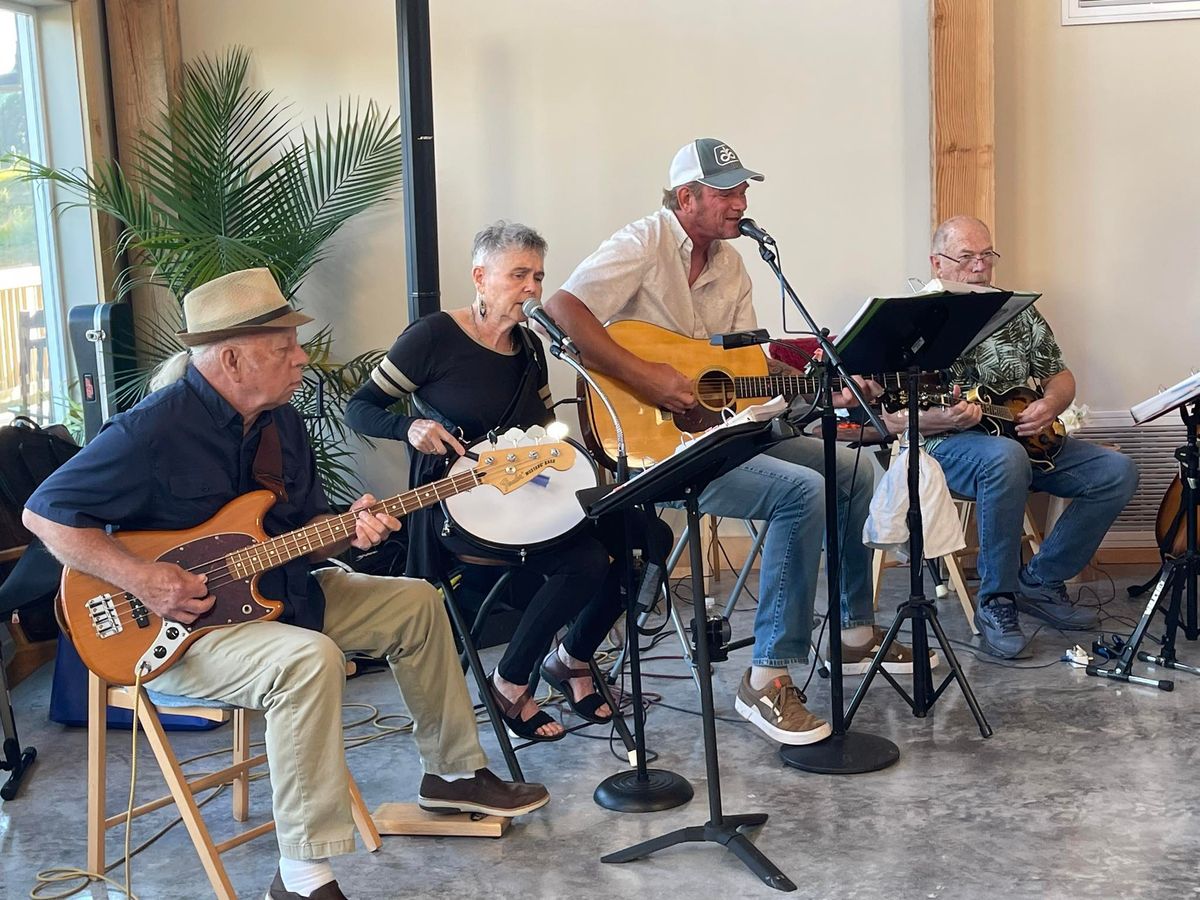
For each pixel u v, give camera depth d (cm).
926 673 345
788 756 316
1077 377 501
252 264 443
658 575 285
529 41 491
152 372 447
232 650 246
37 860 281
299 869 242
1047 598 431
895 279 497
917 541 331
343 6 493
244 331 253
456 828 283
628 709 356
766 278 500
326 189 488
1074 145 491
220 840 287
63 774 332
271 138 500
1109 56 487
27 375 458
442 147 498
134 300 493
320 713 240
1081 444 429
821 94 491
